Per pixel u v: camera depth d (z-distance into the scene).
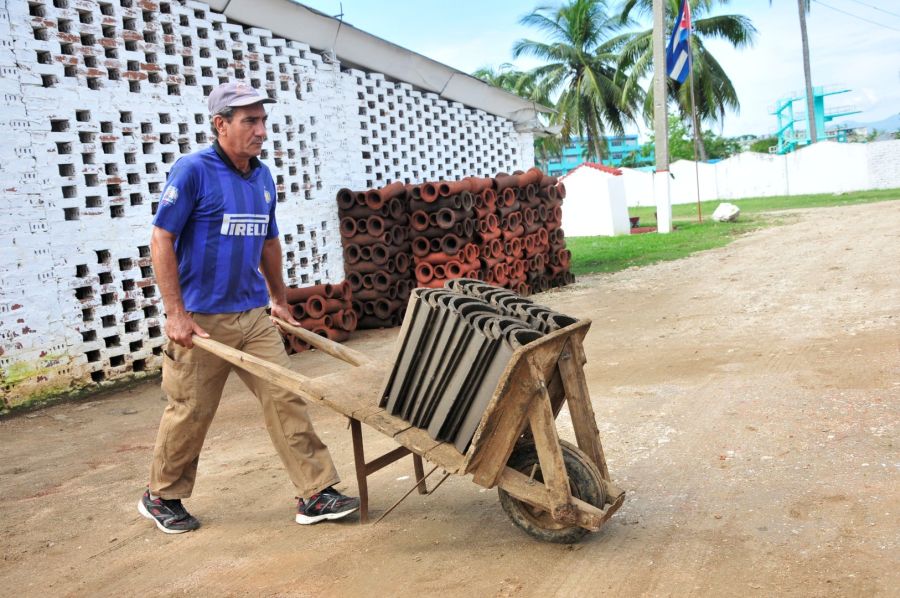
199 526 4.21
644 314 9.41
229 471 5.15
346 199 11.13
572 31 40.28
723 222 23.28
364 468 4.00
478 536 3.72
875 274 9.95
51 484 5.19
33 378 7.35
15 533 4.34
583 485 3.37
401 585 3.29
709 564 3.17
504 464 3.39
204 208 3.86
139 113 8.41
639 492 4.04
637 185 43.69
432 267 10.95
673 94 38.03
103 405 7.34
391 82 12.71
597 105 40.56
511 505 3.58
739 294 9.91
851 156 36.66
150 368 8.44
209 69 9.34
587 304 10.75
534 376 3.20
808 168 38.34
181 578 3.58
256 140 3.89
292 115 10.53
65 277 7.62
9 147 7.18
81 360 7.74
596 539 3.53
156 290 8.52
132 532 4.23
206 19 9.27
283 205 10.34
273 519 4.23
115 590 3.52
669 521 3.63
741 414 5.08
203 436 4.11
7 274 7.17
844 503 3.58
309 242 10.76
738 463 4.25
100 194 7.96
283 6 10.09
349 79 11.66
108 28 8.20
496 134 15.71
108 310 8.02
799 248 14.06
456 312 3.35
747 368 6.22
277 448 4.06
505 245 11.98
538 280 12.68
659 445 4.71
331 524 4.06
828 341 6.73
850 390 5.27
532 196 12.55
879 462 4.00
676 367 6.58
